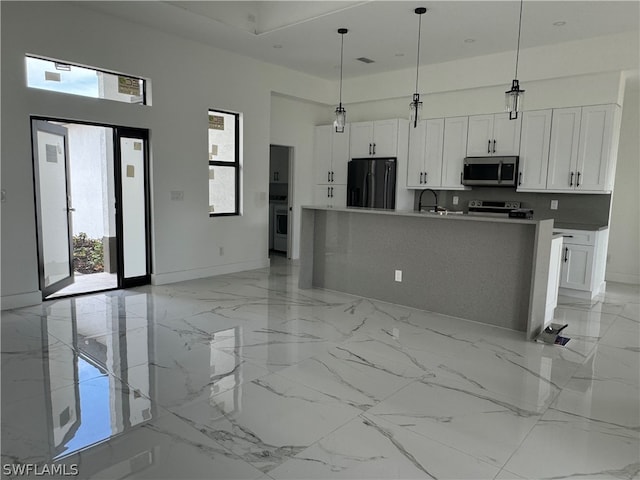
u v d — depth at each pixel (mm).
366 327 4051
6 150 4156
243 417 2467
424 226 4531
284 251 8289
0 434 2252
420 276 4598
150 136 5270
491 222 4113
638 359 3430
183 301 4797
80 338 3631
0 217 4188
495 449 2217
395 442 2258
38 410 2498
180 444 2205
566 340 3793
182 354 3340
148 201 5406
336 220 5250
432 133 6496
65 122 4684
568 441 2299
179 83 5449
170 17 4766
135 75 5020
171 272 5668
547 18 4500
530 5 4207
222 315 4328
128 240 5312
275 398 2691
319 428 2373
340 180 7355
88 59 4598
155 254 5477
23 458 2062
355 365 3201
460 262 4324
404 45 5473
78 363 3143
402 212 4426
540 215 5973
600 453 2199
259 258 6754
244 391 2775
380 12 4453
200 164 5789
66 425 2348
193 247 5863
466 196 6531
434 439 2293
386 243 4832
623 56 4906
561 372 3162
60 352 3336
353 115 7457
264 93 6453
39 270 4602
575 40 5156
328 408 2586
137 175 5297
